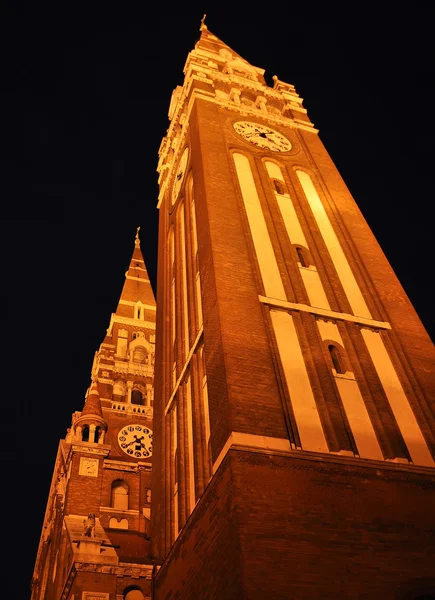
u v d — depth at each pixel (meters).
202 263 28.73
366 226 33.81
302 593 17.03
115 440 48.62
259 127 40.66
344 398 23.83
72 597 30.52
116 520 41.28
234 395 21.52
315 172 38.12
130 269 68.69
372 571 18.19
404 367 25.92
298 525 18.56
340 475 20.53
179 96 48.81
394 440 22.66
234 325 24.30
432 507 20.70
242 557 17.31
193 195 35.84
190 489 25.03
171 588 23.23
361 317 27.92
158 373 33.59
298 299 27.47
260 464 19.81
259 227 31.06
